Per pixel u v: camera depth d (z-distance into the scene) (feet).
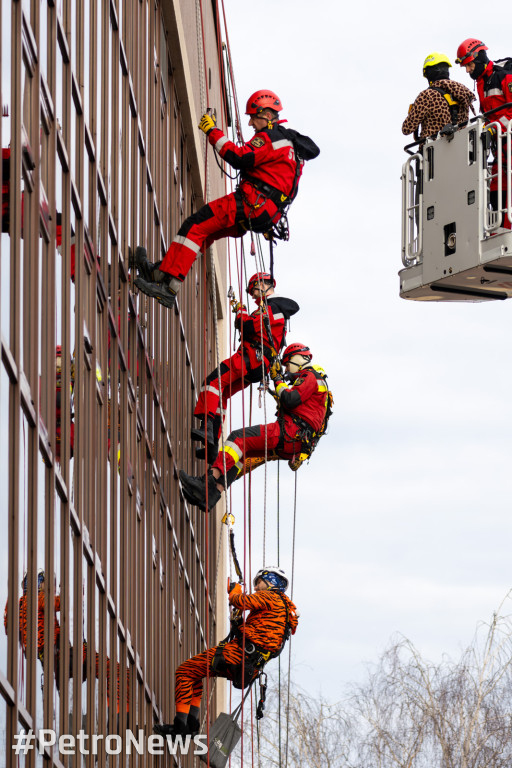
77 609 49.24
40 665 42.88
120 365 60.75
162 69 78.79
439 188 64.95
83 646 50.29
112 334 58.80
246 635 58.44
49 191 45.93
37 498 42.24
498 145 61.57
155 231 74.33
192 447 88.94
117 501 58.49
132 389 63.87
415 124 65.21
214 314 64.08
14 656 38.75
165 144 79.71
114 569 57.47
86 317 52.85
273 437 62.85
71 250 50.14
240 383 65.67
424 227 65.57
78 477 49.83
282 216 58.29
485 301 68.39
